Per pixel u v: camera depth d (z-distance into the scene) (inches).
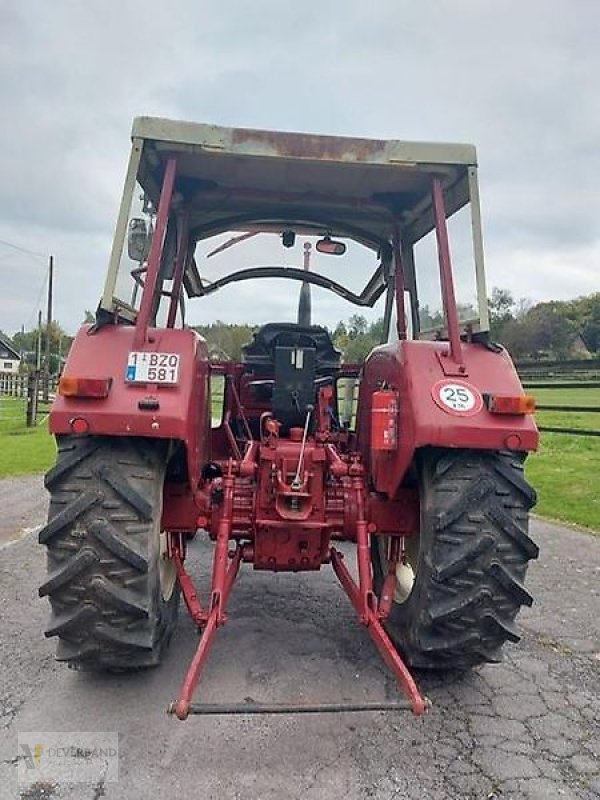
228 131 115.2
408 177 136.7
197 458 123.0
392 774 97.0
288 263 195.2
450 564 108.3
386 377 129.3
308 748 103.1
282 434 150.5
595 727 112.5
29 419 660.7
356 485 128.4
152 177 130.8
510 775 97.7
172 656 134.8
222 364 178.9
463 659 118.6
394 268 174.9
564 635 154.7
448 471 111.8
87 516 105.6
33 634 145.4
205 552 220.7
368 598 113.8
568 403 520.4
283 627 152.6
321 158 117.5
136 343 110.8
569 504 308.3
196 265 187.9
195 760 99.0
